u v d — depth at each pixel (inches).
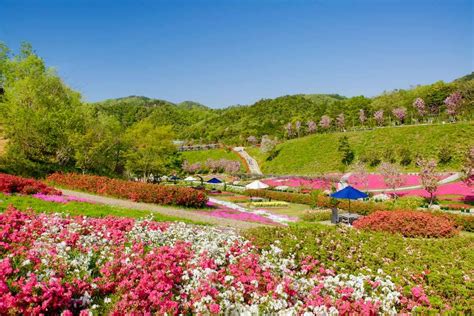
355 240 541.3
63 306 237.3
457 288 354.0
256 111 7313.0
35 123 1528.1
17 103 1627.7
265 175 3294.8
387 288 333.4
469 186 1756.9
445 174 2349.9
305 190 2111.2
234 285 299.6
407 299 332.5
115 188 1160.8
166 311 248.1
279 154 3966.5
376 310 283.0
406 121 4158.5
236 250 424.2
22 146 1589.6
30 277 239.1
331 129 4557.1
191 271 323.3
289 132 4798.2
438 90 4680.1
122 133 2116.1
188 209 1085.8
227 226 801.6
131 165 2100.1
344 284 339.9
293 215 1360.7
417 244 540.4
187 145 5260.8
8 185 823.7
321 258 445.4
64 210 674.8
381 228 856.3
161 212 891.4
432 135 2984.7
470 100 3937.0
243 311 256.4
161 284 271.1
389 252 487.8
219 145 5068.9
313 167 3348.9
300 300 301.7
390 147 3105.3
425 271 402.9
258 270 343.6
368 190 2145.7
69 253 348.5
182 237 486.0
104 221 512.1
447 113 3855.8
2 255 316.2
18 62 1877.5
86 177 1278.3
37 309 216.5
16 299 214.5
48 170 1569.9
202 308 253.4
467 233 1027.9
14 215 455.2
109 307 256.4
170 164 2327.8
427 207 1475.1
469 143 2679.6
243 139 5187.0
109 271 296.5
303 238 526.3
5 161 1464.1
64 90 1929.1
